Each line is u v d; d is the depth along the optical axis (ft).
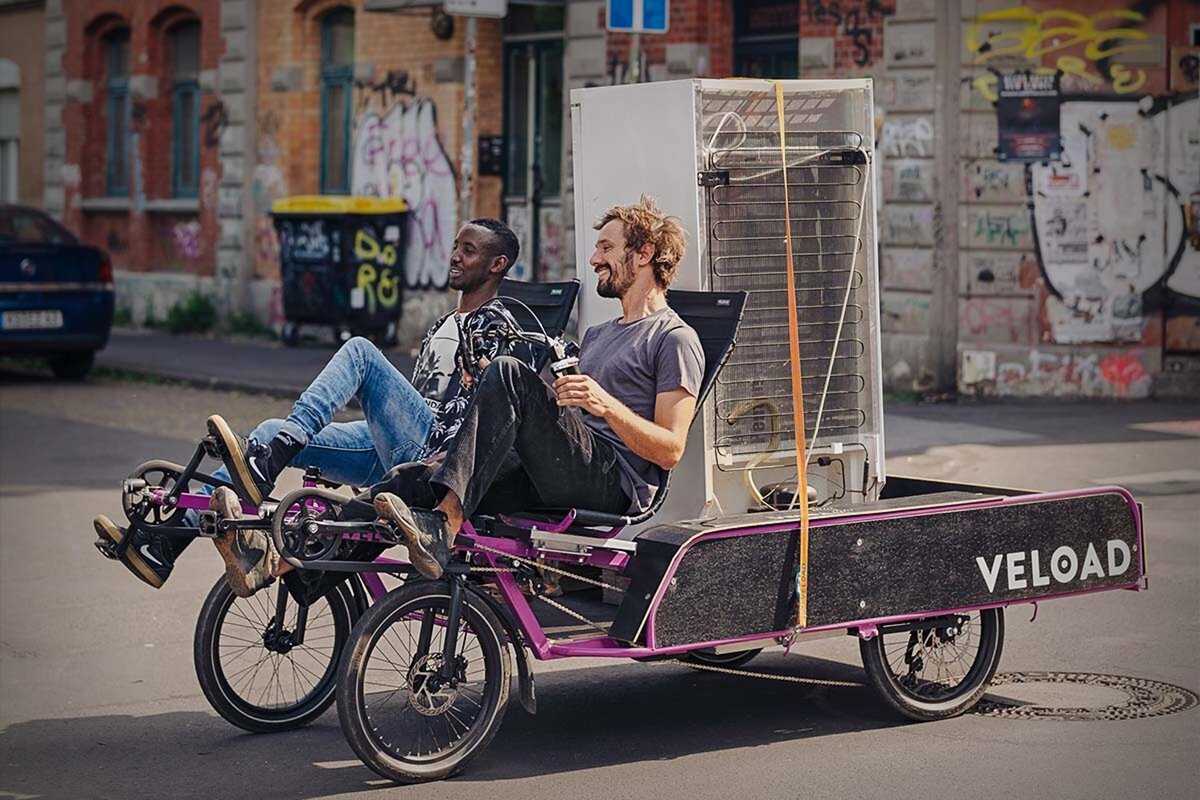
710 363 19.08
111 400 53.93
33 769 18.38
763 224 20.62
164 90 78.95
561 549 18.19
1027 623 24.08
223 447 18.20
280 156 70.59
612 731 19.58
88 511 34.81
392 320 63.52
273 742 19.48
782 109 19.97
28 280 57.47
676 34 54.24
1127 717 19.48
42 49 87.10
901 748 18.56
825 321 21.12
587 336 19.58
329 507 18.35
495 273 20.98
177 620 25.72
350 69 67.82
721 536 17.72
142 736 19.71
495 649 17.97
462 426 17.37
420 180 63.10
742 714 20.26
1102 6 47.19
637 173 20.77
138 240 80.02
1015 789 16.92
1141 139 47.47
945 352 49.14
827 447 21.07
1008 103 47.85
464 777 17.83
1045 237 48.01
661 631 17.46
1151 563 27.66
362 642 17.25
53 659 23.41
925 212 48.70
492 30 60.95
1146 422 43.55
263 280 71.92
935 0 47.96
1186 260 47.57
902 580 18.90
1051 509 19.89
